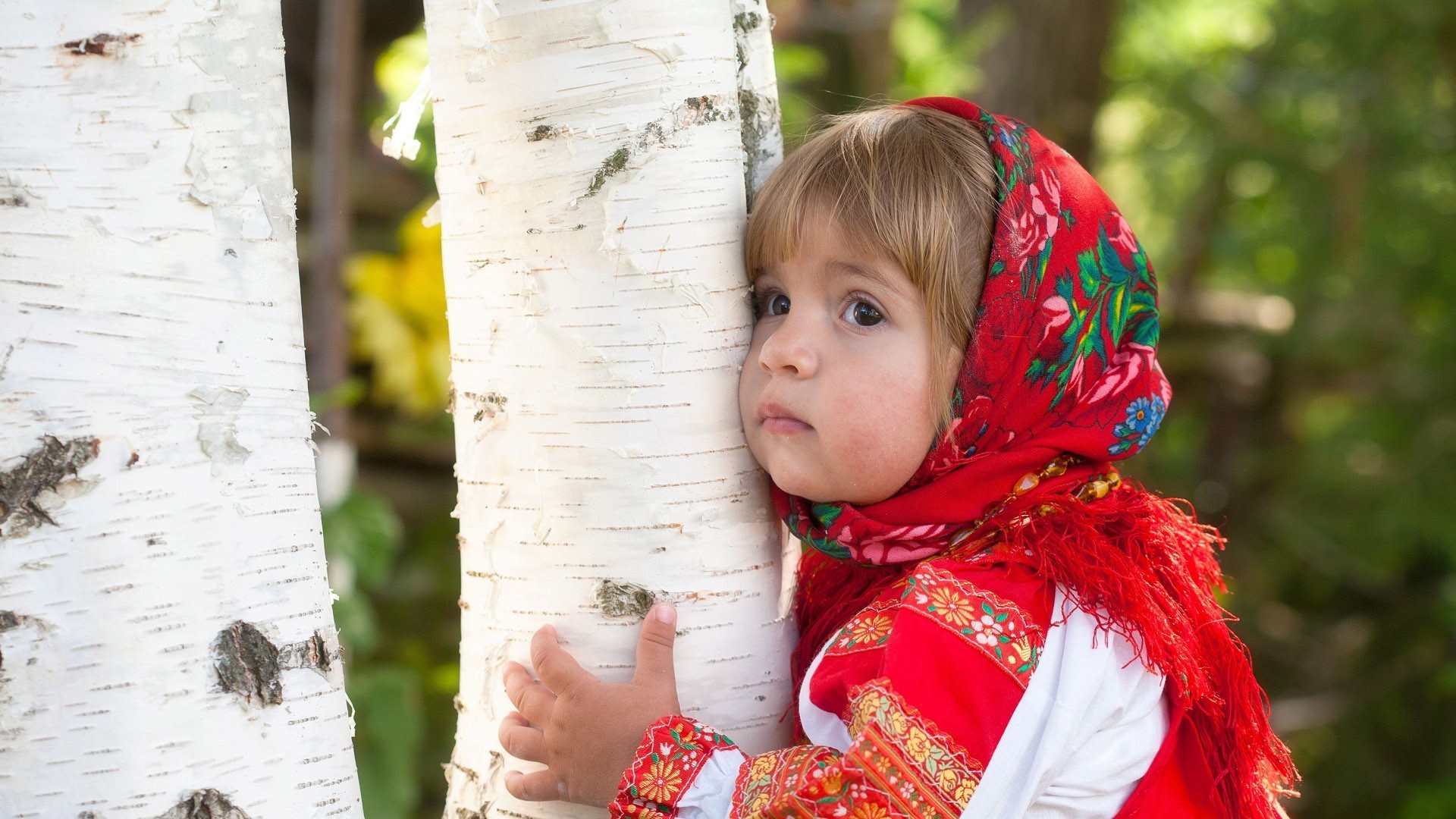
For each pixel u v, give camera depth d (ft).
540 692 4.59
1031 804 4.31
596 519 4.58
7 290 3.59
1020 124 4.91
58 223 3.63
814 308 4.60
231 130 3.91
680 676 4.63
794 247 4.58
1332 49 19.38
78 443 3.62
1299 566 22.65
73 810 3.58
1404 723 20.25
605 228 4.51
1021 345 4.61
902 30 18.48
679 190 4.57
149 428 3.71
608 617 4.59
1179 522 5.07
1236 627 21.48
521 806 4.72
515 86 4.54
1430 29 18.42
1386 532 20.10
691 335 4.61
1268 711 4.93
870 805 4.00
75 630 3.60
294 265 4.12
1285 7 20.21
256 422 3.92
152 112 3.76
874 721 4.09
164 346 3.75
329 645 4.10
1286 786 5.27
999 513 4.74
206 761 3.72
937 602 4.34
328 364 10.90
